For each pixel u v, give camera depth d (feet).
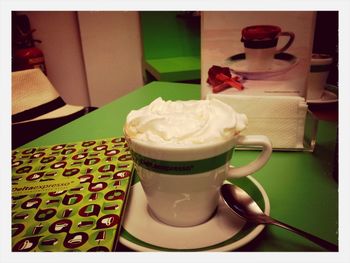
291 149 1.61
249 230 1.01
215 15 1.55
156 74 4.68
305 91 1.61
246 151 1.68
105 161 1.46
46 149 1.65
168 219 1.06
